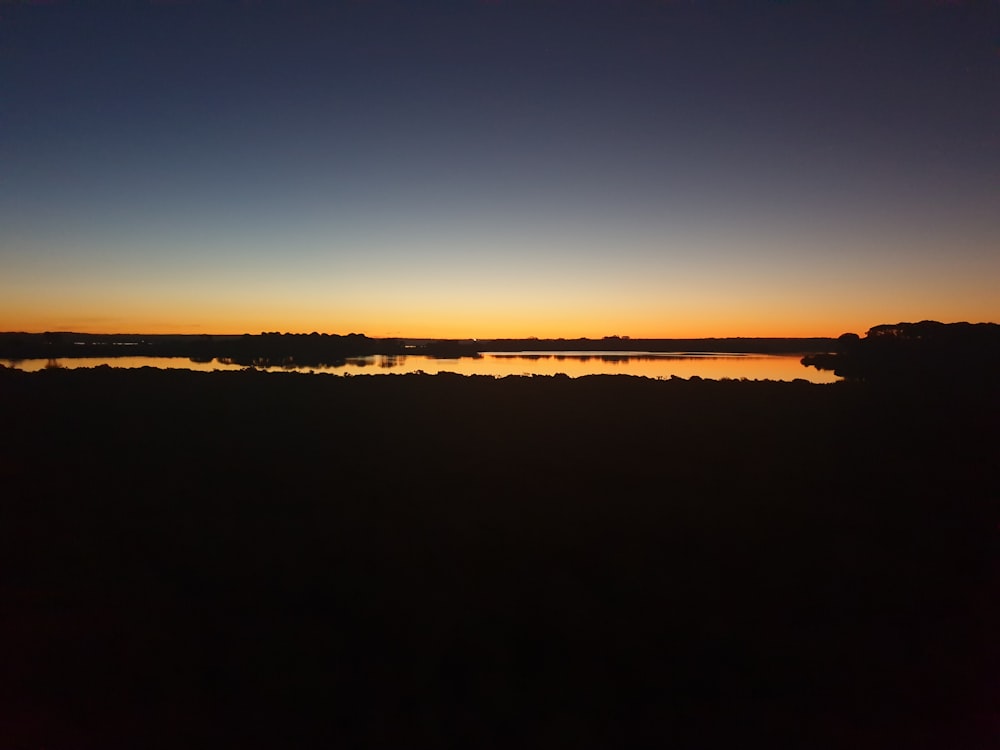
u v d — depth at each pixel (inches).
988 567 326.0
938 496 450.3
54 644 239.0
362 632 254.4
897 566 325.7
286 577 303.6
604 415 764.6
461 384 1046.4
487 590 293.0
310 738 190.4
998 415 782.5
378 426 692.7
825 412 796.6
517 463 534.0
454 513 401.1
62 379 1080.8
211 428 674.8
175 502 416.2
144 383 1045.8
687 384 1056.8
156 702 206.1
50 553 327.3
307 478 479.5
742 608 279.1
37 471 486.3
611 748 189.6
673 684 223.1
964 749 188.5
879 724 201.5
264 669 226.7
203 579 300.5
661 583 302.7
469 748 187.9
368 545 344.8
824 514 406.3
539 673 228.2
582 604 280.4
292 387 1008.9
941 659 239.8
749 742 192.9
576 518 393.4
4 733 187.9
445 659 235.9
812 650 245.4
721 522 387.9
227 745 186.1
